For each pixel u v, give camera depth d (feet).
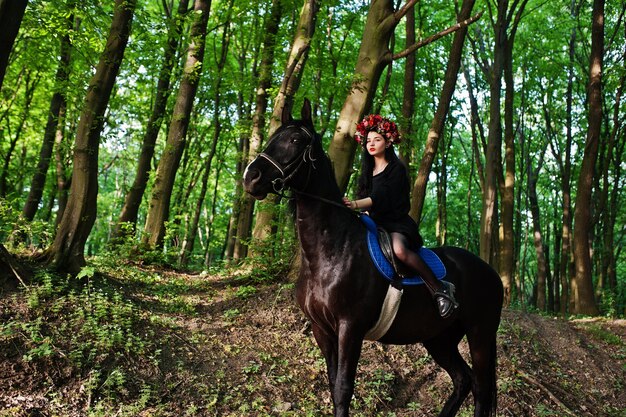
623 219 70.03
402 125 36.45
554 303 71.10
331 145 27.50
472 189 88.53
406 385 20.26
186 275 32.76
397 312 13.52
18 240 25.27
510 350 25.43
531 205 61.77
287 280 26.71
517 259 68.80
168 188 37.35
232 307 23.77
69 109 49.57
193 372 17.92
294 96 32.96
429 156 34.06
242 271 30.83
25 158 61.26
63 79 40.55
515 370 23.12
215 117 54.44
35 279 19.90
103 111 23.17
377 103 38.37
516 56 62.13
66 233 22.27
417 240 14.12
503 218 46.85
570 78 58.08
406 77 39.14
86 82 37.37
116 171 92.73
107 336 17.81
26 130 62.08
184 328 20.76
